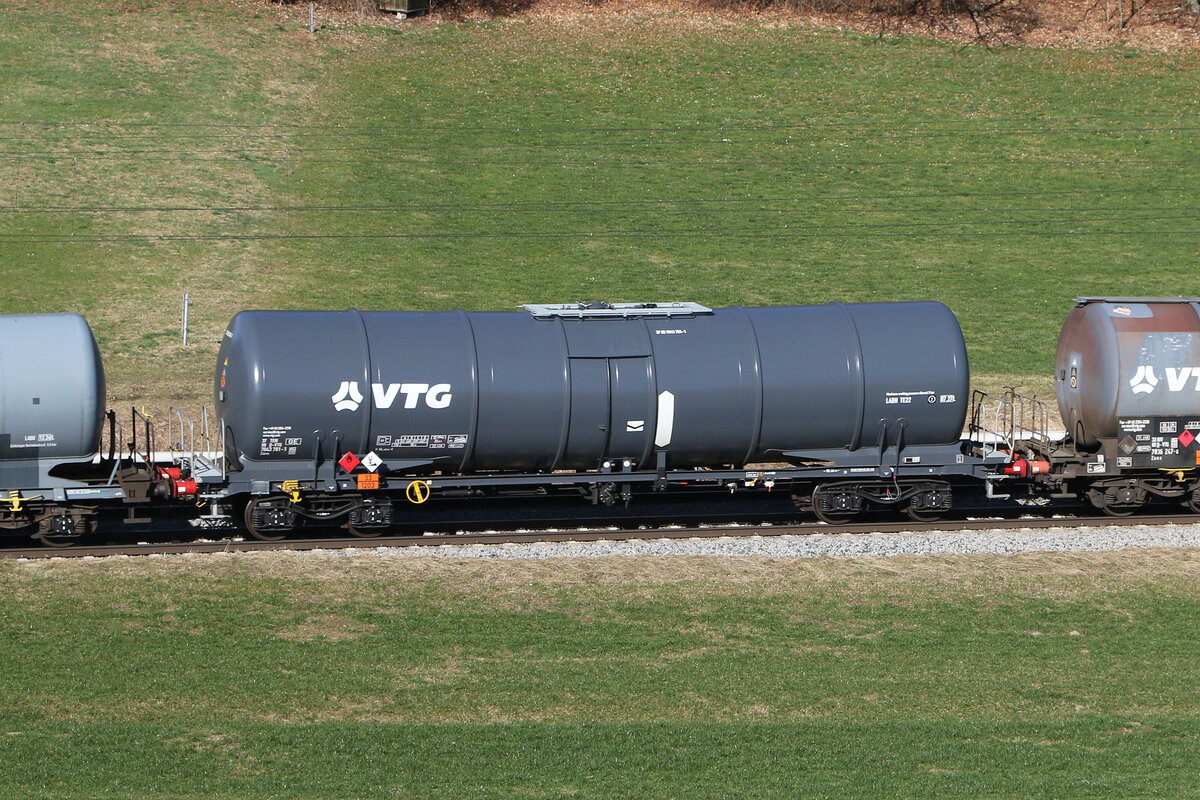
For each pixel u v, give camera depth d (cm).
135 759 6194
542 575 8938
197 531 10031
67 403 9125
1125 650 7969
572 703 7050
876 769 6169
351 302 18425
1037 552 9781
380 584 8725
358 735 6506
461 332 9619
